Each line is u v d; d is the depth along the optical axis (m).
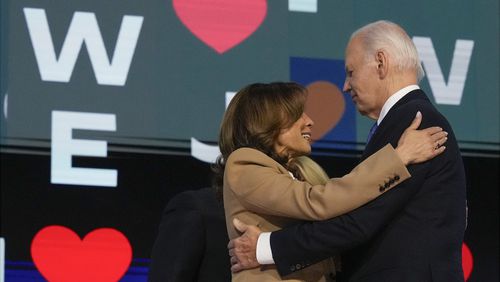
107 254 5.59
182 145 5.78
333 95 5.95
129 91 5.79
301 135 4.05
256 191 3.89
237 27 5.96
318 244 3.82
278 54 5.97
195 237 4.16
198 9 5.94
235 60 5.93
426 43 6.13
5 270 5.49
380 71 4.13
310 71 5.98
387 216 3.85
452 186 3.94
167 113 5.79
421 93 4.10
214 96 5.87
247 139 4.01
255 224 3.93
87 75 5.76
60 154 5.65
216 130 5.83
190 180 5.75
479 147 6.05
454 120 6.07
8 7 5.75
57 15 5.79
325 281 3.96
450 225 3.92
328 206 3.83
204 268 4.18
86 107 5.72
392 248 3.89
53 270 5.53
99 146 5.69
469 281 5.88
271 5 6.01
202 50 5.90
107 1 5.85
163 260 4.17
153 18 5.88
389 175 3.85
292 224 3.97
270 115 4.00
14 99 5.66
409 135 3.91
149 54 5.84
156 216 5.68
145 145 5.74
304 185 3.89
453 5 6.19
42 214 5.57
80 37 5.79
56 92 5.71
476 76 6.13
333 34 6.04
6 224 5.52
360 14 6.09
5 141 5.61
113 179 5.67
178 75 5.85
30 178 5.59
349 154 5.89
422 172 3.88
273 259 3.86
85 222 5.60
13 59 5.70
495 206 5.98
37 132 5.65
